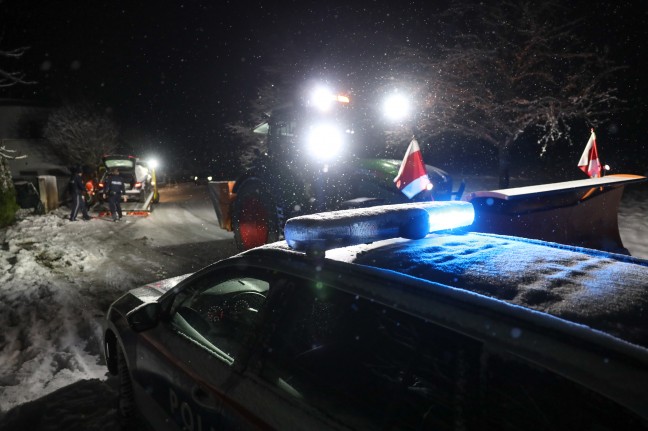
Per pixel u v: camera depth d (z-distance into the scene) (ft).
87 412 10.66
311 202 19.80
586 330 3.80
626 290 4.87
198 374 6.96
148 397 8.51
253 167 23.59
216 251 29.89
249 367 6.21
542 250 6.48
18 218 43.80
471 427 4.10
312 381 5.61
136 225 41.34
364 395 5.18
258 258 6.88
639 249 25.25
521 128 40.50
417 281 4.97
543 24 37.55
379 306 5.11
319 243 5.81
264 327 6.26
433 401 4.51
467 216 8.10
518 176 60.03
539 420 3.79
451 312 4.47
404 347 5.07
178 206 58.03
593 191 16.81
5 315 17.95
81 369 13.32
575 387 3.62
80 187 43.47
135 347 8.97
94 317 17.62
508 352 4.00
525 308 4.20
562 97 38.24
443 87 40.32
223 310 9.20
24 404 11.18
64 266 26.09
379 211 6.52
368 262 5.96
